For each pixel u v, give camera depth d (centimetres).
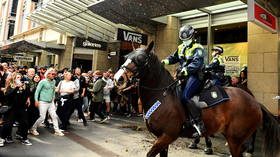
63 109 732
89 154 506
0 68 735
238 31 995
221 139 671
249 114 370
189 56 360
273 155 370
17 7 3075
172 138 339
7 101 551
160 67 358
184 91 354
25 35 2530
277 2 654
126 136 672
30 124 653
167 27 1106
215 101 359
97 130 745
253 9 560
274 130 374
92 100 880
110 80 972
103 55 1580
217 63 484
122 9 916
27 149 527
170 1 791
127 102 1038
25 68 1073
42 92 646
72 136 661
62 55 1698
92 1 999
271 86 758
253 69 804
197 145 603
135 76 337
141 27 1100
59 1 1063
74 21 1277
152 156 330
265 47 777
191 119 342
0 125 653
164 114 337
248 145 509
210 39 997
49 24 1408
